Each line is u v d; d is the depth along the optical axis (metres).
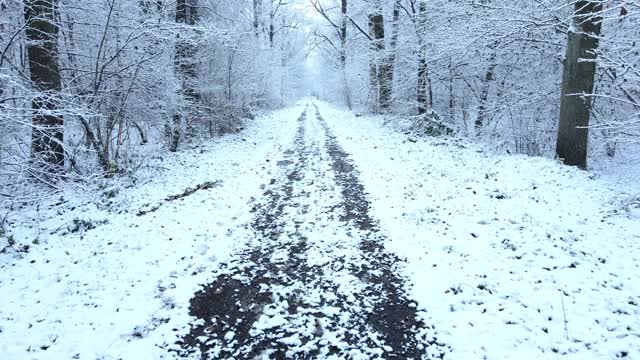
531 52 12.16
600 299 4.38
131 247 6.20
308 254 5.99
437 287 4.94
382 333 4.24
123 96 10.35
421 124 15.30
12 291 4.96
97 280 5.25
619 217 6.35
